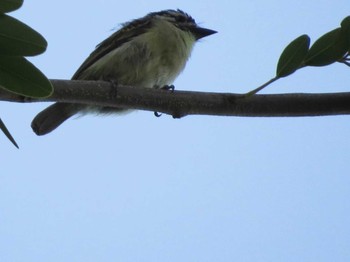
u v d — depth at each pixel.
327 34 5.80
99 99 6.91
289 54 5.89
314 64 5.88
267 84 6.45
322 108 6.54
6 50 5.02
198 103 6.91
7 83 5.13
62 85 6.70
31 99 6.33
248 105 6.69
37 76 5.12
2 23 4.96
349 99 6.50
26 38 5.01
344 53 5.79
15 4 4.92
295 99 6.60
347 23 5.75
